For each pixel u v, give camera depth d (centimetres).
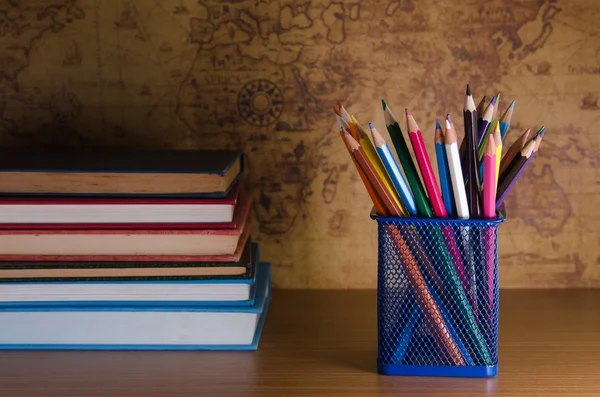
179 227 77
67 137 99
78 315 78
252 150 99
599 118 96
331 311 92
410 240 73
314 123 98
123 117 99
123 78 98
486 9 95
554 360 76
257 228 100
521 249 99
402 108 97
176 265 77
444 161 71
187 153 91
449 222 72
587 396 68
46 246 77
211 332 79
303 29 97
